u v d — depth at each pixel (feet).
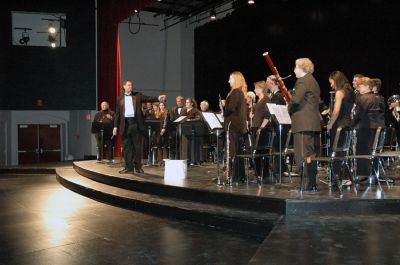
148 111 30.76
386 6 27.81
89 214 18.66
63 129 55.06
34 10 47.44
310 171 15.72
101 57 47.32
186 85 56.24
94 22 49.37
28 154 52.85
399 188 16.33
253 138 18.94
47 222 17.43
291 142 20.95
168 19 53.98
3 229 16.44
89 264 12.05
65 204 21.35
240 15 43.65
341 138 15.28
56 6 48.14
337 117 15.74
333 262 8.86
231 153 18.16
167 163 21.18
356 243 10.28
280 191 16.06
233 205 15.94
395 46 27.30
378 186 16.66
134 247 13.52
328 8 32.81
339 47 31.89
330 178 15.87
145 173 23.75
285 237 10.94
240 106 17.85
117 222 16.92
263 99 18.86
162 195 19.25
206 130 26.16
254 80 42.37
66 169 34.19
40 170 37.76
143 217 17.62
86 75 49.26
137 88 54.39
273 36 39.24
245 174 19.11
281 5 37.93
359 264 8.71
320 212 13.89
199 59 51.55
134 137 23.43
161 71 55.98
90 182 25.41
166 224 16.22
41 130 53.67
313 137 15.44
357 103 17.21
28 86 47.67
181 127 25.96
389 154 15.40
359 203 13.85
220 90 48.03
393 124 21.81
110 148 31.89
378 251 9.60
